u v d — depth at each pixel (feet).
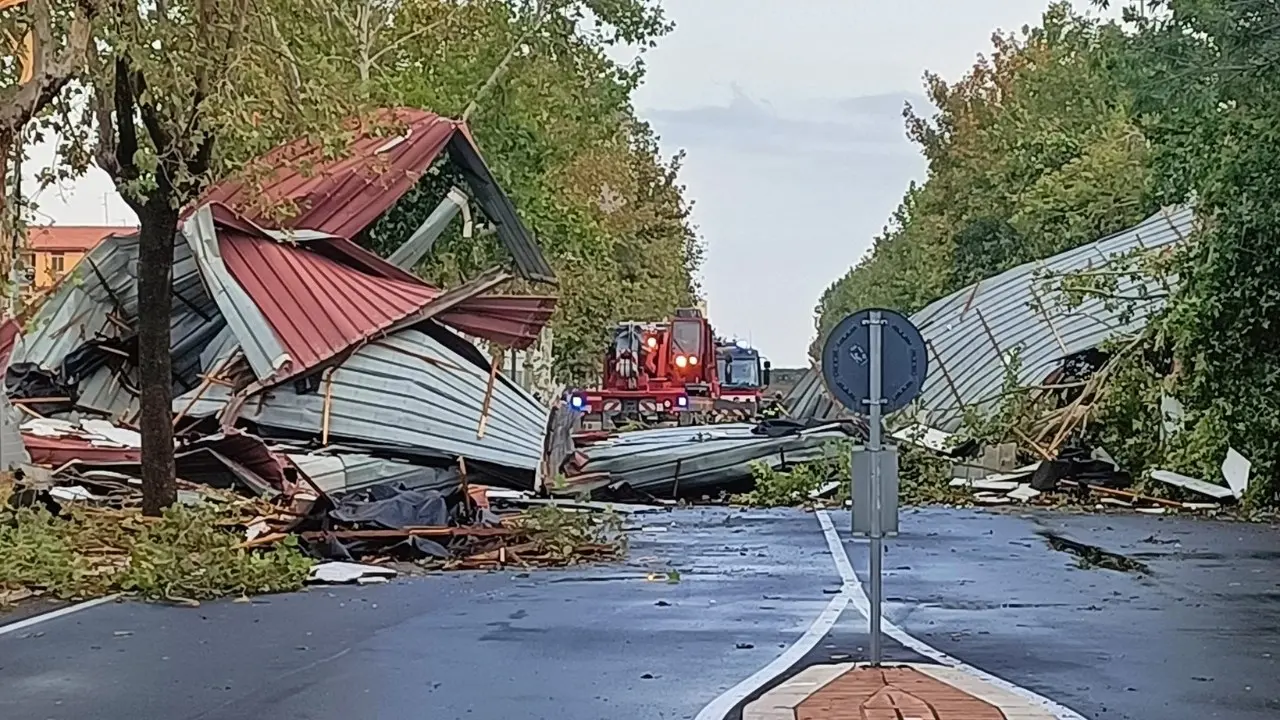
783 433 107.55
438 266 128.06
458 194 118.42
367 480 76.74
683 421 168.86
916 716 29.22
